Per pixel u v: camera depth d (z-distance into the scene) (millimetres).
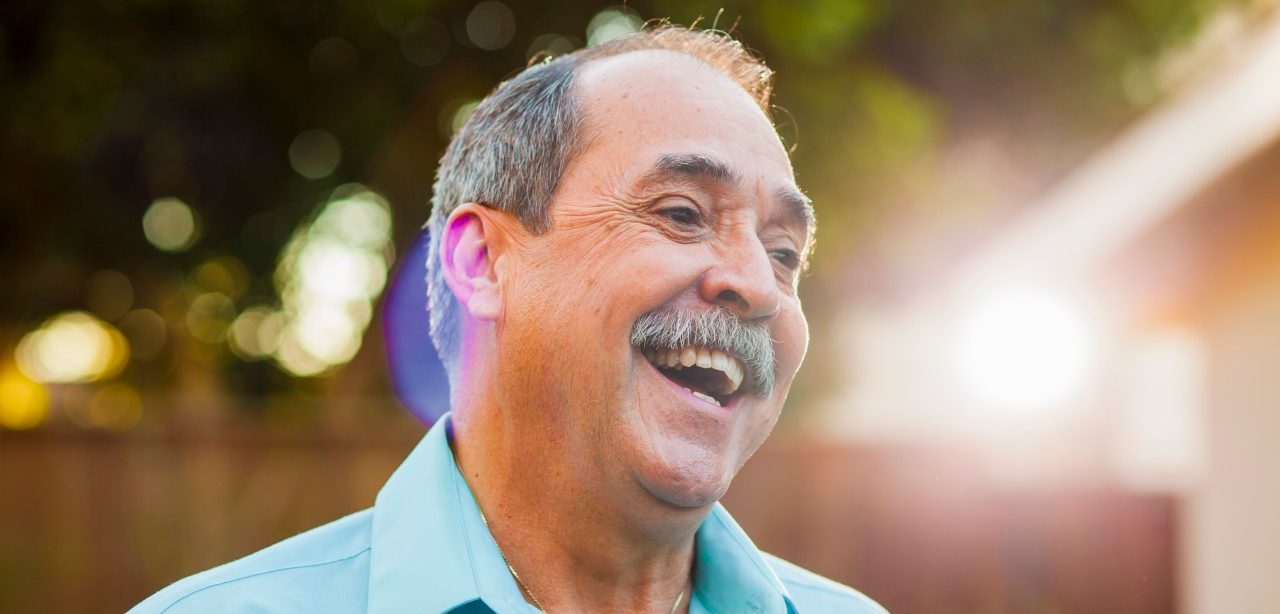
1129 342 6594
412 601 1803
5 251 8438
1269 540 6125
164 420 6898
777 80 7383
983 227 8914
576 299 1836
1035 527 7082
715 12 6922
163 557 6859
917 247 8586
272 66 7934
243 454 6922
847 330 9625
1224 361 6262
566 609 1923
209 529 6879
